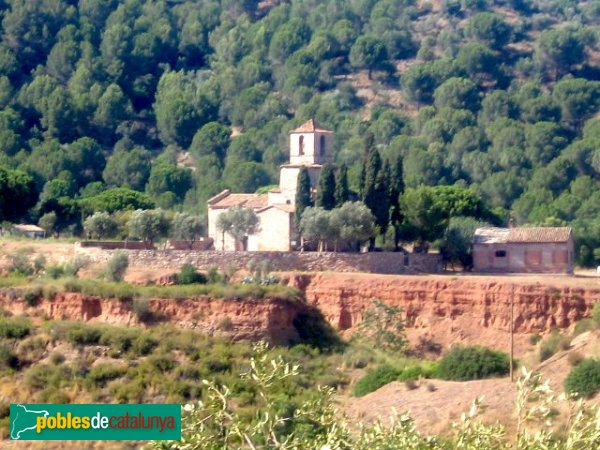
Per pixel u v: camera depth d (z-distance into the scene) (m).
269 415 69.88
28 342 157.00
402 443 68.88
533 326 166.25
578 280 173.50
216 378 145.62
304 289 175.25
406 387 138.25
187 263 182.00
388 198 197.25
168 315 165.38
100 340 157.12
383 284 173.00
